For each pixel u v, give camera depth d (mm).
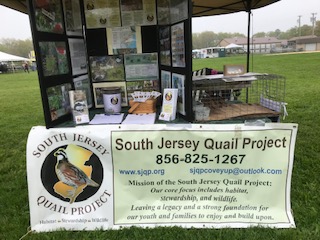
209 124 2010
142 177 2098
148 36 2650
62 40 2229
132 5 2572
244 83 2385
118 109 2488
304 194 2596
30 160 2051
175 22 2150
